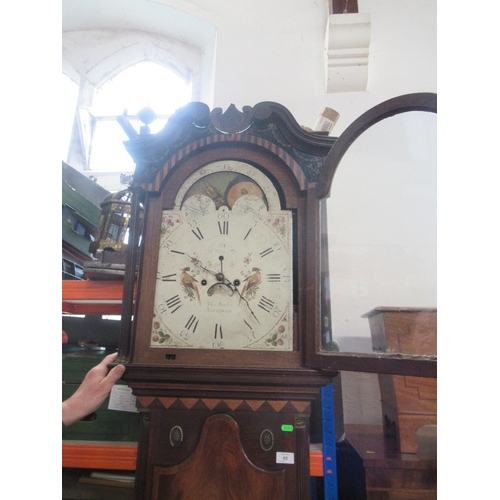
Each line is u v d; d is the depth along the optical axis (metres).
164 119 2.23
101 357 1.18
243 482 0.86
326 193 0.95
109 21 2.23
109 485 1.07
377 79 1.74
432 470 1.00
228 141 1.02
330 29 1.62
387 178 1.04
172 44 2.26
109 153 2.26
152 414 0.91
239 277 0.97
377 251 1.03
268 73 1.79
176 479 0.87
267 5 1.89
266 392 0.90
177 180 1.03
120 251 1.33
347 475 1.16
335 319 0.98
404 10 1.81
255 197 1.02
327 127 1.21
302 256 0.96
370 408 1.41
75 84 2.28
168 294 0.96
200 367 0.88
